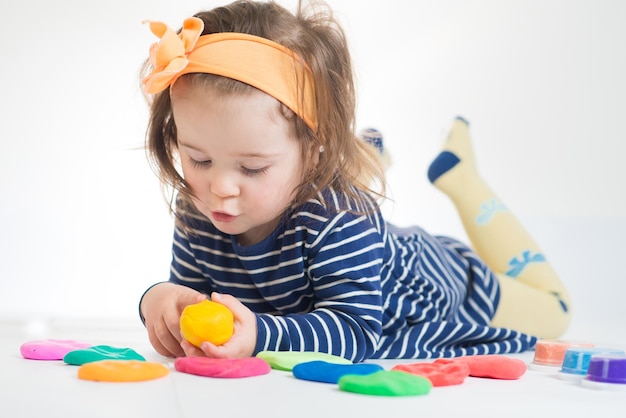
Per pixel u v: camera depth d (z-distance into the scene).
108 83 3.38
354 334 1.35
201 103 1.27
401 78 3.55
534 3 3.52
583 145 3.51
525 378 1.25
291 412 0.92
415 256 1.65
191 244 1.52
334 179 1.42
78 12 3.36
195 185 1.32
